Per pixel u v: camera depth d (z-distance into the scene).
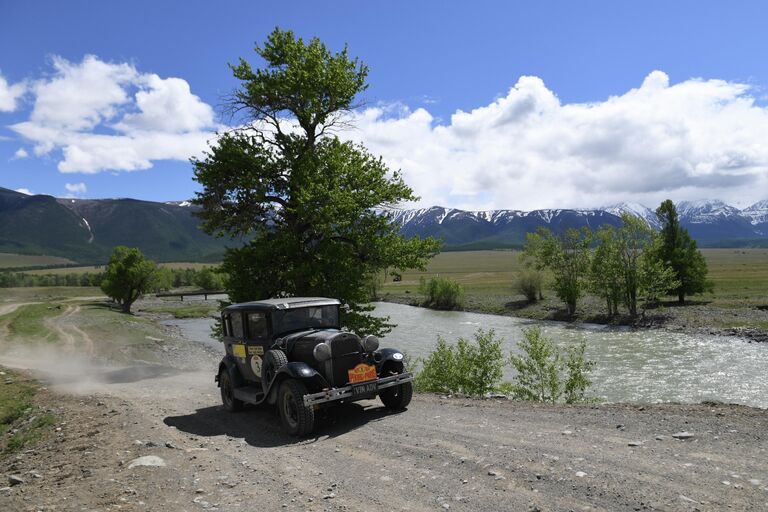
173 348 44.56
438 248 23.33
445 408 10.45
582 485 5.47
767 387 27.06
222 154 22.22
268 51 23.19
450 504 5.32
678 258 64.12
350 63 23.84
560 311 65.50
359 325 22.48
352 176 22.73
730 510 4.63
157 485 6.65
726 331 45.78
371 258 23.03
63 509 5.95
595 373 31.41
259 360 10.48
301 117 23.06
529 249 66.38
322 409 10.02
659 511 4.73
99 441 9.34
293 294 22.81
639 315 56.94
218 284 152.38
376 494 5.81
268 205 23.20
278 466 7.21
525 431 7.98
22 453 9.68
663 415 8.33
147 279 83.75
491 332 18.73
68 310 76.00
